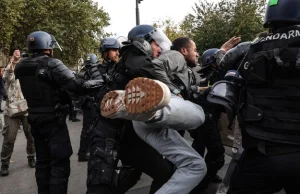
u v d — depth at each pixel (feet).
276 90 6.26
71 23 86.48
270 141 6.31
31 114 11.55
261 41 6.66
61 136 11.59
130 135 9.02
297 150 6.15
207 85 13.64
